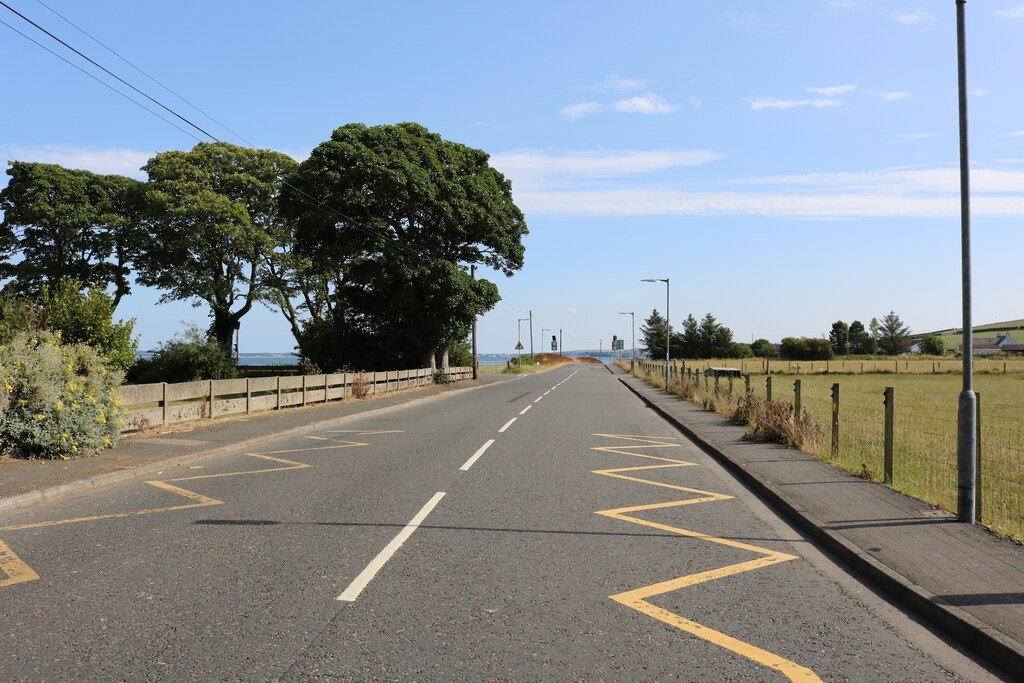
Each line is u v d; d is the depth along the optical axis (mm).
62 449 10812
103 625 4395
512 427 17375
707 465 11828
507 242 43500
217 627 4375
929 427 17422
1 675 3664
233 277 49781
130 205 46562
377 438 14977
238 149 49312
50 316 24000
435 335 41188
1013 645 3943
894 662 4023
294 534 6758
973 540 6402
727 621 4629
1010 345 148500
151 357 36969
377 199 38125
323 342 43281
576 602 4934
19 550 6129
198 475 10203
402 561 5871
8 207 45500
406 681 3650
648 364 68625
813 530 7012
